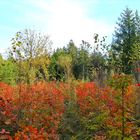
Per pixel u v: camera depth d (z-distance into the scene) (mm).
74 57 60906
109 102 17156
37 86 23266
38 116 16812
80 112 18766
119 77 11438
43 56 38188
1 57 31500
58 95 20906
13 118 16062
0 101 17219
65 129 17969
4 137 12438
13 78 30422
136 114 13625
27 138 11586
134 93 13867
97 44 23797
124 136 11828
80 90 21688
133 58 25094
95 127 15961
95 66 24328
